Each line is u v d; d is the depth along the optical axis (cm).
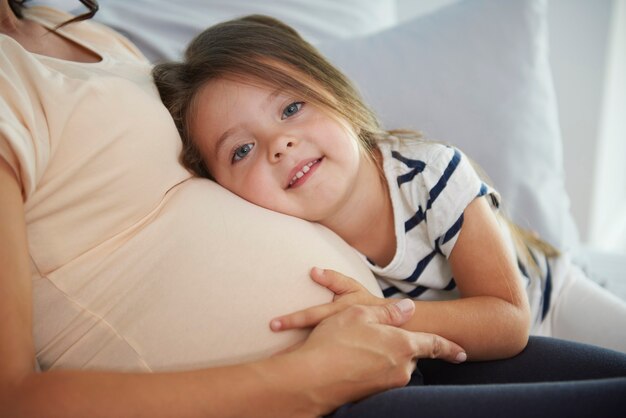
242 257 71
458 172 91
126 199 71
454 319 80
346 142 88
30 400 54
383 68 128
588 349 76
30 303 58
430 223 92
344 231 96
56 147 66
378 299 76
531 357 79
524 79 129
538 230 124
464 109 125
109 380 56
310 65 96
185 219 73
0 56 66
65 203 67
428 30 133
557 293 112
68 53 90
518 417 58
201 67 94
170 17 133
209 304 68
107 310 68
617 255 154
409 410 60
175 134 82
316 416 61
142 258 70
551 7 200
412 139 100
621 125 219
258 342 68
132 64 96
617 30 200
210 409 56
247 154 89
